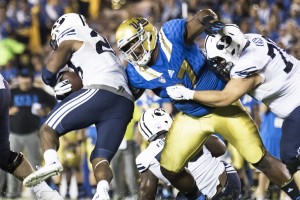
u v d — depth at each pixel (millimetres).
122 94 19484
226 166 21641
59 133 19250
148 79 19641
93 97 19172
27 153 31766
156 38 19375
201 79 19672
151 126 21281
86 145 31969
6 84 20125
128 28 19188
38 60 37750
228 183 21203
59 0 47812
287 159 19438
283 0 43156
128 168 30656
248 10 43531
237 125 19750
